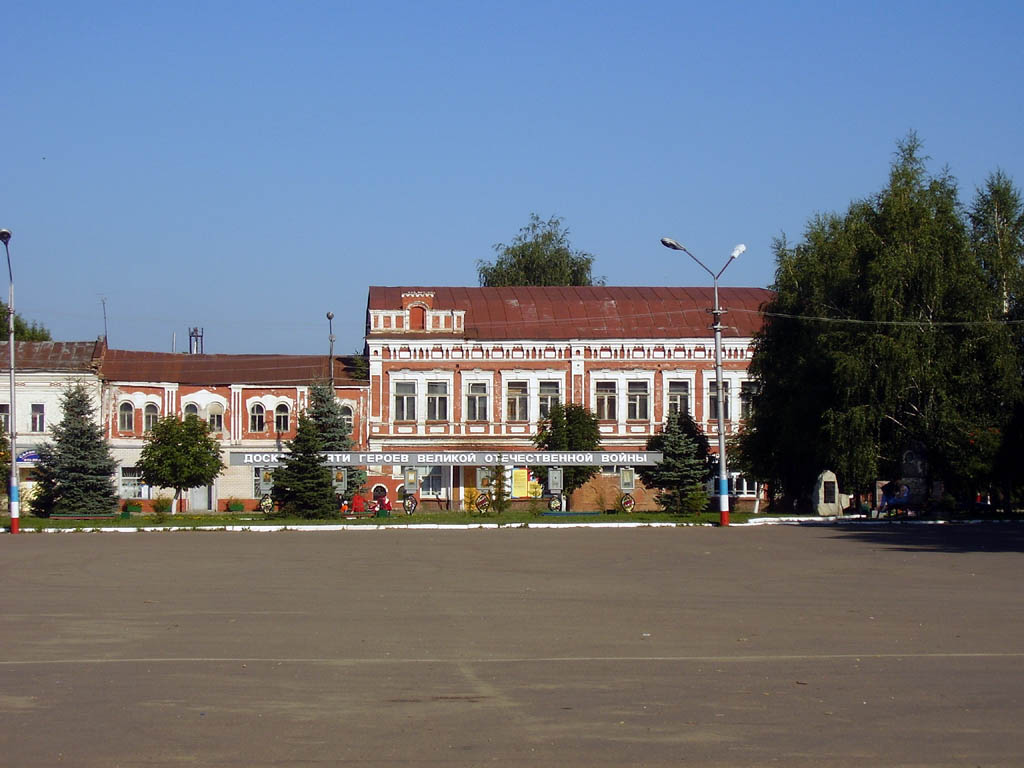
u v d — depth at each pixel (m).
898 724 10.11
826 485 51.69
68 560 29.09
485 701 11.13
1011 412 49.09
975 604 18.45
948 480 50.31
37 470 57.75
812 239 55.28
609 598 19.80
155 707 10.90
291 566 26.84
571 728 10.02
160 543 36.22
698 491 54.44
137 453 68.12
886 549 30.94
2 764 8.93
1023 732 9.82
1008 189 53.16
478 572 25.03
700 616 17.28
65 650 14.26
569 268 94.50
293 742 9.56
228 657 13.69
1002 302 50.31
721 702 11.04
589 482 64.56
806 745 9.41
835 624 16.27
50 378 66.94
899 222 49.97
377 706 10.92
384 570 25.64
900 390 47.56
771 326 55.62
